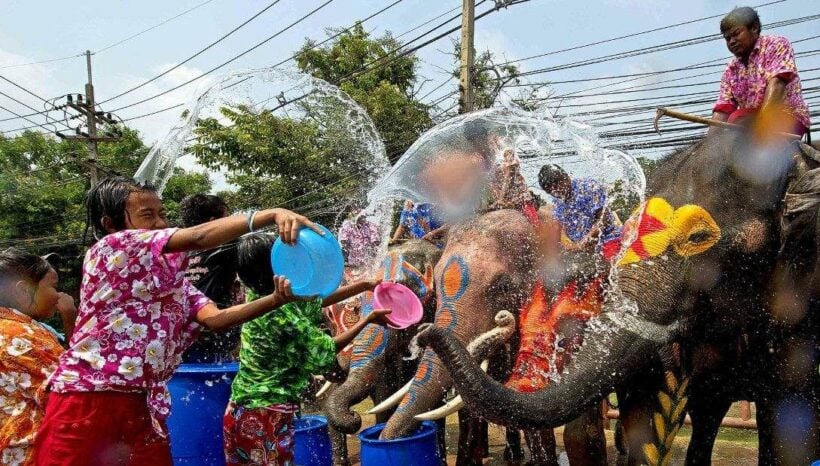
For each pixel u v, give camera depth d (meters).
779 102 3.57
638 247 3.34
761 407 3.71
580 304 4.24
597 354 3.11
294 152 13.30
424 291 5.20
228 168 13.83
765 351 3.59
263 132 13.34
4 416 3.04
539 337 4.23
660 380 3.43
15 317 3.19
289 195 13.46
